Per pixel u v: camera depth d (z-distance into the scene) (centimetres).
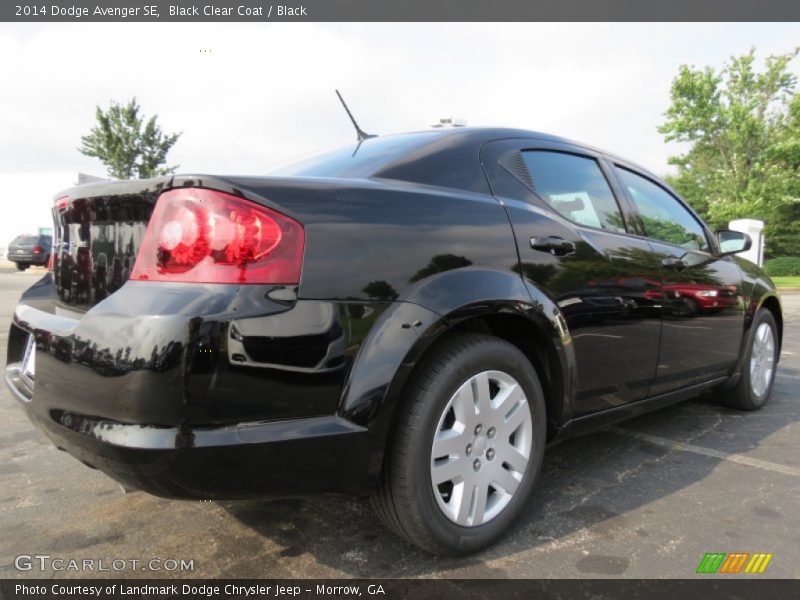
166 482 151
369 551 204
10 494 254
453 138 231
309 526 223
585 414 242
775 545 209
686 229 332
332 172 218
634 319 259
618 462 291
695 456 300
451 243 193
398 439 180
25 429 344
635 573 190
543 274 219
